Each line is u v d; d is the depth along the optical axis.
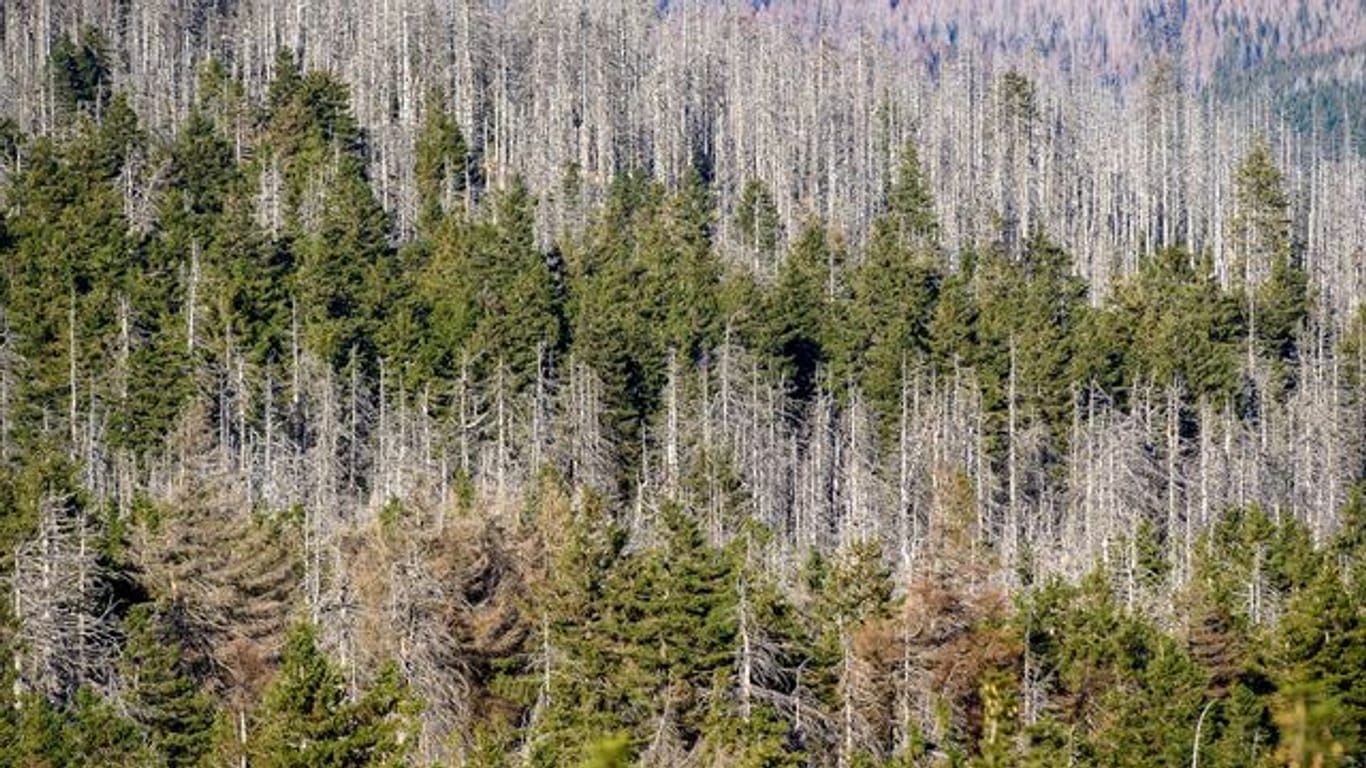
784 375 130.25
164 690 64.88
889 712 68.00
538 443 112.06
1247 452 127.31
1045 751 64.06
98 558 71.88
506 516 77.00
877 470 123.06
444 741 66.06
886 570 71.00
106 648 68.50
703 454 107.62
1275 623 82.44
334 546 76.56
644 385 122.38
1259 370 147.62
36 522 70.25
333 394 117.00
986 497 116.56
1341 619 70.75
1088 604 76.19
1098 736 66.50
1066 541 110.06
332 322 125.56
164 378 112.56
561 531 75.94
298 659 55.62
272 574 73.12
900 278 145.62
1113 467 115.56
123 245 133.62
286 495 102.88
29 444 107.44
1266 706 65.94
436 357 121.62
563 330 131.25
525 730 65.44
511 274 138.50
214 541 73.19
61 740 56.41
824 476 122.31
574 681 66.75
